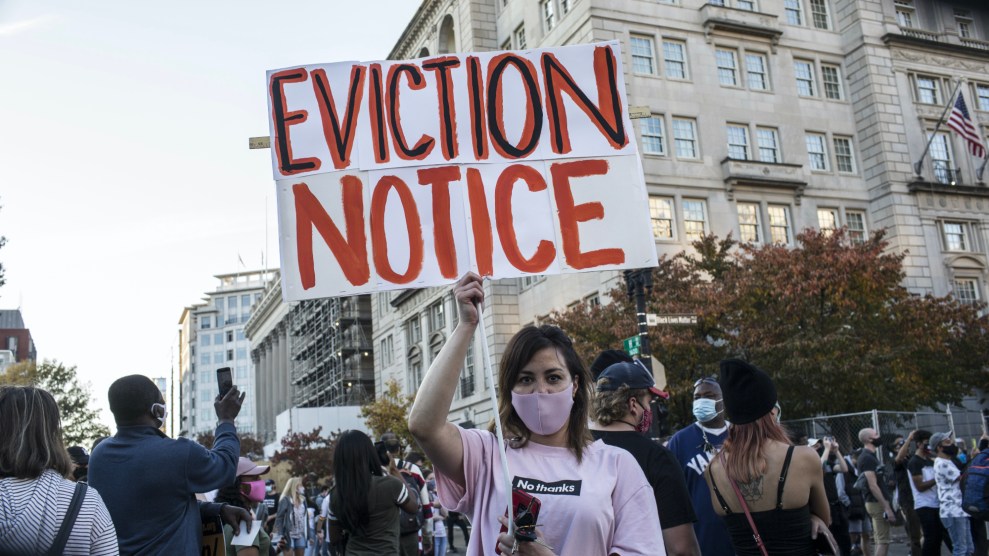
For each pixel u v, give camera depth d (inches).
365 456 249.1
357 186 184.1
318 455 1780.3
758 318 975.0
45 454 134.3
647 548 112.8
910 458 424.5
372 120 187.8
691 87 1390.3
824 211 1471.5
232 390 182.9
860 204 1504.7
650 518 116.0
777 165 1413.6
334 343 2827.3
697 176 1354.6
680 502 154.7
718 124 1398.9
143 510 160.6
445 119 188.7
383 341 2213.3
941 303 1171.3
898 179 1499.8
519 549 103.5
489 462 117.6
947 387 1091.9
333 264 180.1
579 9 1366.9
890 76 1555.1
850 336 959.0
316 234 181.6
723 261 1104.8
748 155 1418.6
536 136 189.3
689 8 1427.2
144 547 158.6
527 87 191.9
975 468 332.2
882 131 1510.8
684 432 209.8
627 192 188.1
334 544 258.1
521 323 1514.5
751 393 170.7
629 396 170.7
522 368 118.8
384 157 185.6
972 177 1579.7
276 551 590.9
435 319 1866.4
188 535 164.9
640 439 162.4
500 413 123.3
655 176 1318.9
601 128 191.2
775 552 165.8
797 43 1524.4
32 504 129.5
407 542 332.8
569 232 184.7
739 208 1381.6
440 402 112.9
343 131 187.2
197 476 165.8
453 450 114.9
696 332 983.0
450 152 186.7
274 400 4001.0
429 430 112.4
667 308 935.0
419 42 1984.5
